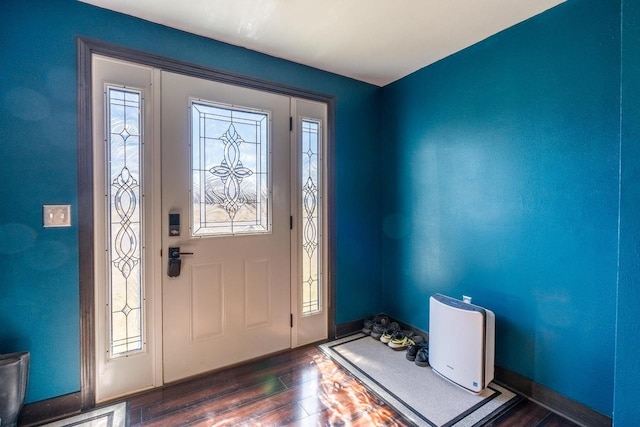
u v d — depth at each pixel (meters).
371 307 2.92
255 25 1.95
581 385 1.68
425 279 2.58
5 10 1.56
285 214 2.46
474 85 2.18
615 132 1.55
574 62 1.68
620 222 1.26
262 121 2.34
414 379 2.07
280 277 2.44
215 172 2.16
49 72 1.65
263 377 2.10
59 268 1.70
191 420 1.69
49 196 1.67
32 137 1.62
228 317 2.23
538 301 1.85
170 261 2.00
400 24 1.94
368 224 2.89
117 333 1.87
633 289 1.23
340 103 2.69
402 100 2.74
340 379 2.08
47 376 1.68
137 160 1.90
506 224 2.01
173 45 1.98
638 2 1.21
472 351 1.89
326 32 2.03
